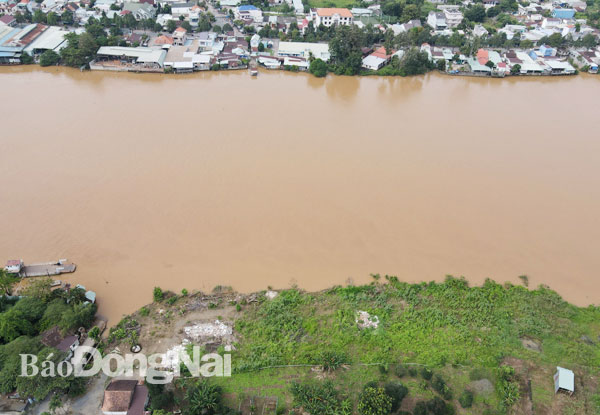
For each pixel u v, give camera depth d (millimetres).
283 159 74750
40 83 98125
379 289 53719
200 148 76562
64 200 64125
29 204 63156
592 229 63125
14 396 40594
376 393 40125
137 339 46750
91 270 54656
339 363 44750
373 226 62250
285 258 57250
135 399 40812
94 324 48344
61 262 54938
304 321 49406
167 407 40781
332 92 101750
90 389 42156
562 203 67562
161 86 99875
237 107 91500
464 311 50906
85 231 59531
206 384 41375
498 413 41312
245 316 49781
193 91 98000
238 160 73875
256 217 62719
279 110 91188
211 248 58094
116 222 61000
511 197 68375
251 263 56438
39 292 48125
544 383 44062
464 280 55062
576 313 51219
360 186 69312
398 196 67625
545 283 55312
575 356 46344
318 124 86375
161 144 77188
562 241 61031
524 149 80875
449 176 72438
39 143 75875
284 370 44438
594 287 55000
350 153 77312
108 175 69250
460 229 62375
